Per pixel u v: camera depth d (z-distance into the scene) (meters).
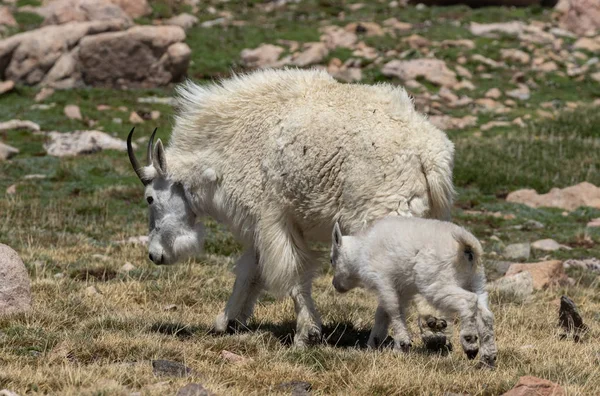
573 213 65.88
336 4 142.12
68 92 99.06
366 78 107.25
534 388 22.92
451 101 102.75
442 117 96.00
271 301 37.72
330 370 25.98
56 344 27.77
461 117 96.88
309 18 133.88
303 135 29.02
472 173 74.62
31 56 102.69
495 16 134.12
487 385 24.19
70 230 54.06
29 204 60.28
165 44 104.88
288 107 29.86
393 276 26.84
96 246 48.31
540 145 84.00
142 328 30.42
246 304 32.03
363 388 24.02
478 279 26.00
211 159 31.25
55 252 45.38
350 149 28.44
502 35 124.88
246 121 30.56
